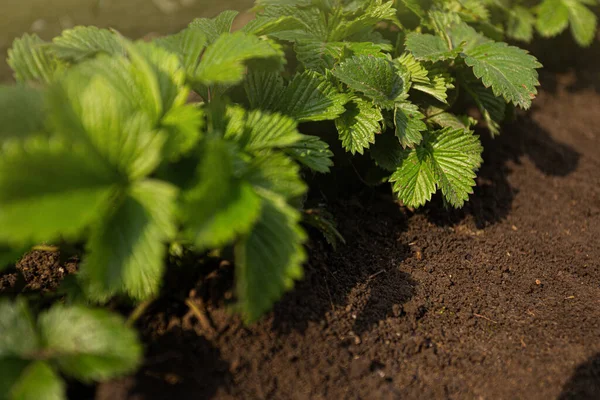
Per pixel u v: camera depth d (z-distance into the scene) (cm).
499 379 45
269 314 44
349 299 47
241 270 39
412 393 44
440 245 53
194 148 41
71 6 74
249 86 49
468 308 49
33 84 45
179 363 42
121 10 74
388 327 47
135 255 39
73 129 38
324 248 50
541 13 68
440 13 58
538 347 46
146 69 40
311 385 43
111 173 39
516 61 53
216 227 38
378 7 54
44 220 37
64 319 39
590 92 71
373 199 55
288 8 55
